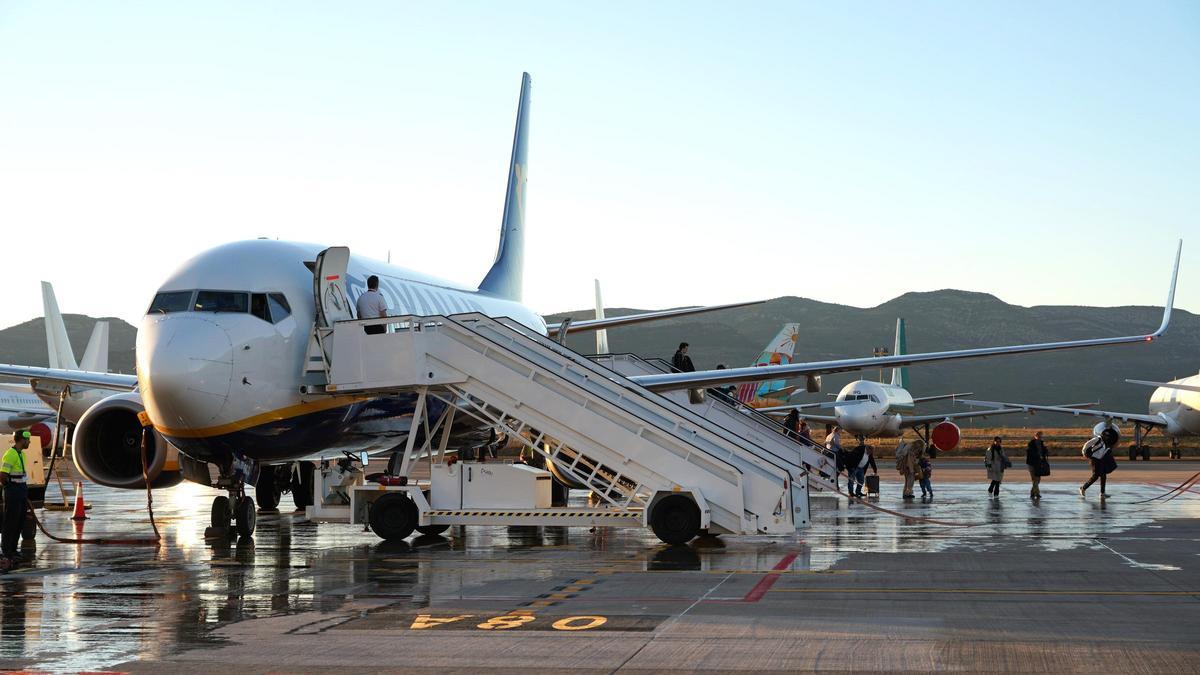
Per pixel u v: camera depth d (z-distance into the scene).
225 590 12.54
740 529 16.66
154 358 16.66
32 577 13.76
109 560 15.59
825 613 10.82
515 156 35.03
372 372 18.00
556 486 24.30
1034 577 13.40
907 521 22.23
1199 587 12.53
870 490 31.16
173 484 20.06
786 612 10.88
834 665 8.55
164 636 9.80
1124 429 100.25
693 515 16.66
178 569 14.49
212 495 33.28
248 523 18.38
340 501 18.78
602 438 17.28
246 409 17.12
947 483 39.22
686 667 8.50
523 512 17.50
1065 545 17.22
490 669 8.48
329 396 18.41
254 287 17.73
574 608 11.18
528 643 9.41
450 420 19.67
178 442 17.30
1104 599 11.64
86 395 31.67
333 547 17.23
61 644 9.47
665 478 16.94
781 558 15.48
